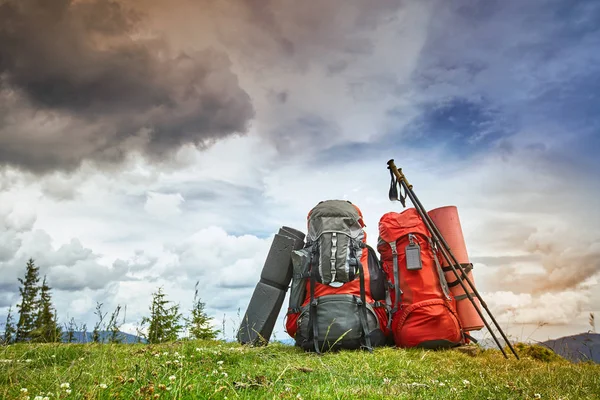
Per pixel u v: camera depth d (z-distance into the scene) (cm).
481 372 143
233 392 91
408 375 138
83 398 81
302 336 196
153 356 133
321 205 215
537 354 201
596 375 142
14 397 86
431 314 196
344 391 98
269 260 236
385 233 216
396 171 223
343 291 196
